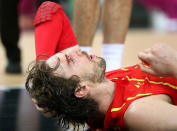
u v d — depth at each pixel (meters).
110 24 5.93
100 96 3.98
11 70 9.46
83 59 3.96
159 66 3.70
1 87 7.76
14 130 5.21
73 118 4.09
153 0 21.20
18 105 6.42
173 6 21.23
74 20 5.59
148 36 17.44
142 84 4.04
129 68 4.54
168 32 19.92
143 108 3.66
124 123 3.76
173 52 3.71
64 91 3.87
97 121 4.17
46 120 5.67
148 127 3.59
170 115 3.54
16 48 9.45
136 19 21.77
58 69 3.89
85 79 3.90
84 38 5.57
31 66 4.18
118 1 5.88
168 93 3.94
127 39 15.90
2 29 9.33
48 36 4.45
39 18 4.55
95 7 5.61
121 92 3.96
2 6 9.34
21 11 19.86
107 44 5.99
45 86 3.92
